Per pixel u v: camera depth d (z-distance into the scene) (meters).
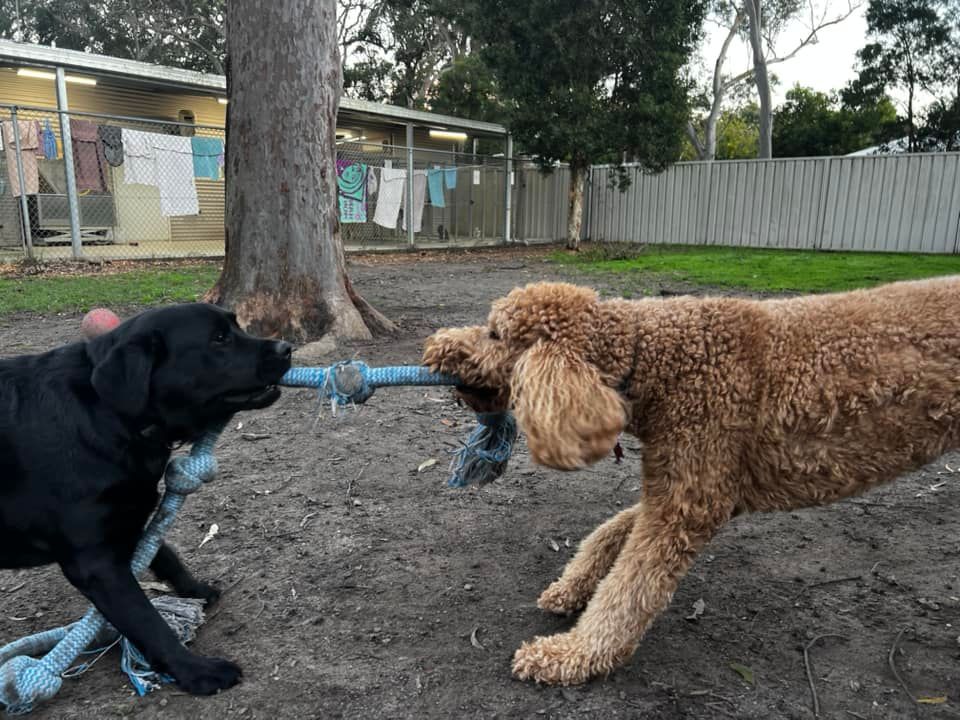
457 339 2.39
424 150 19.42
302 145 6.82
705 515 2.21
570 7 18.08
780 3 31.09
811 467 2.15
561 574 3.08
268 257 6.95
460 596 2.90
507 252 20.06
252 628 2.69
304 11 6.65
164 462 2.56
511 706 2.25
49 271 12.46
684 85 19.20
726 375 2.16
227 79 6.88
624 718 2.19
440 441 4.65
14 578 3.11
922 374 2.03
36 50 13.97
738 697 2.29
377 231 21.16
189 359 2.44
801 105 35.94
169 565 2.79
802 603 2.85
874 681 2.38
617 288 11.20
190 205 14.14
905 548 3.30
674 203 22.36
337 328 7.02
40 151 13.07
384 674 2.40
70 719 2.20
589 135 18.61
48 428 2.32
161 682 2.38
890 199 18.44
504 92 19.44
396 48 36.81
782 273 12.89
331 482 4.01
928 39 27.16
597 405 2.03
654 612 2.28
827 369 2.09
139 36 35.12
